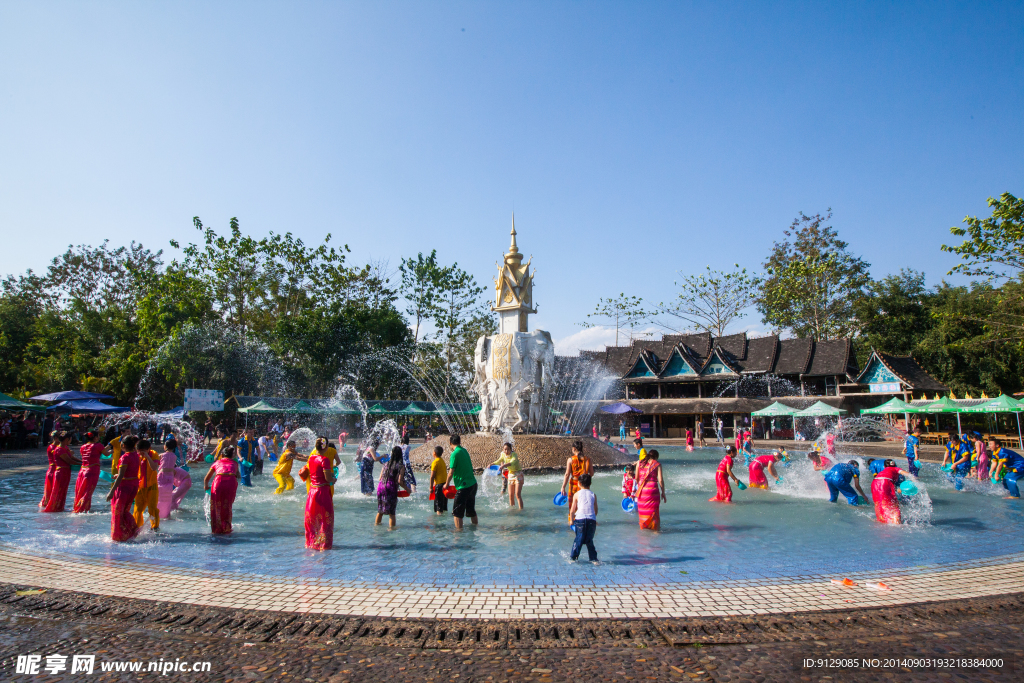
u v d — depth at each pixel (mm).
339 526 10570
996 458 15445
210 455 27000
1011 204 22875
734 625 5664
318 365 44125
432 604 6203
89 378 40438
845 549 8750
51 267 53000
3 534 9758
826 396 43000
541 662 4938
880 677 4648
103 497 14211
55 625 5684
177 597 6398
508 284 21750
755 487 15797
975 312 42219
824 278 57125
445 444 20125
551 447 18875
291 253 47562
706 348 50281
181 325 40250
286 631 5547
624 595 6496
